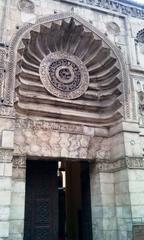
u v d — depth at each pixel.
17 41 12.16
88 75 14.23
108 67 14.40
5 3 12.77
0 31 12.12
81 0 14.46
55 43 14.00
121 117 13.28
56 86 13.38
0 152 10.47
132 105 13.57
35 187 12.79
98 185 13.04
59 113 13.10
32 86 12.88
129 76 14.05
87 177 14.16
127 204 12.03
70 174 18.67
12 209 10.99
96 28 14.19
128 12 15.66
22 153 11.88
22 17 12.80
